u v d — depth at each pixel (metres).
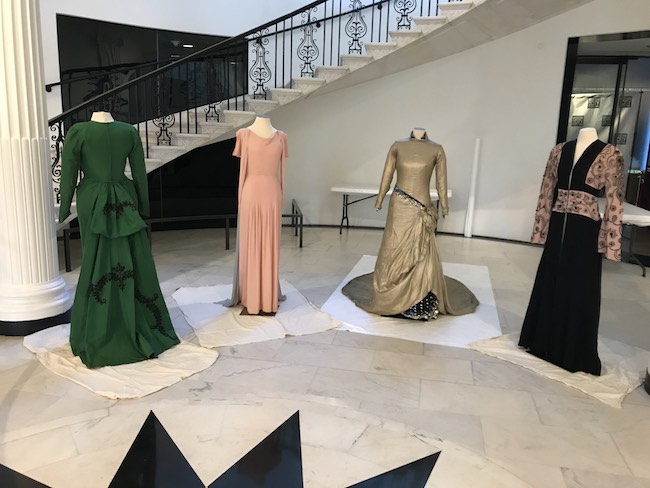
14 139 3.15
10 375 2.82
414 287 3.76
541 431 2.41
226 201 7.20
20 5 3.07
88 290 2.95
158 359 3.03
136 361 3.00
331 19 6.89
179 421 2.33
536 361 3.14
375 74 6.66
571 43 5.96
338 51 6.88
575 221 2.93
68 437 2.20
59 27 5.78
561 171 3.01
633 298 4.48
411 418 2.49
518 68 6.28
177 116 6.56
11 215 3.23
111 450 2.10
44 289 3.39
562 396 2.75
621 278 5.12
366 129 7.05
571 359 2.99
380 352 3.23
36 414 2.44
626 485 2.04
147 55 6.42
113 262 2.99
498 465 2.08
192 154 6.86
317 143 7.21
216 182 7.08
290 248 6.04
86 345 2.91
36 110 3.25
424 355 3.21
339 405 2.58
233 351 3.19
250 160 3.57
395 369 3.00
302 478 1.94
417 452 2.13
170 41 6.55
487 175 6.71
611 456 2.23
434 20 5.57
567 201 2.96
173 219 5.75
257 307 3.75
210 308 3.89
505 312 4.03
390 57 6.05
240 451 2.11
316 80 6.00
